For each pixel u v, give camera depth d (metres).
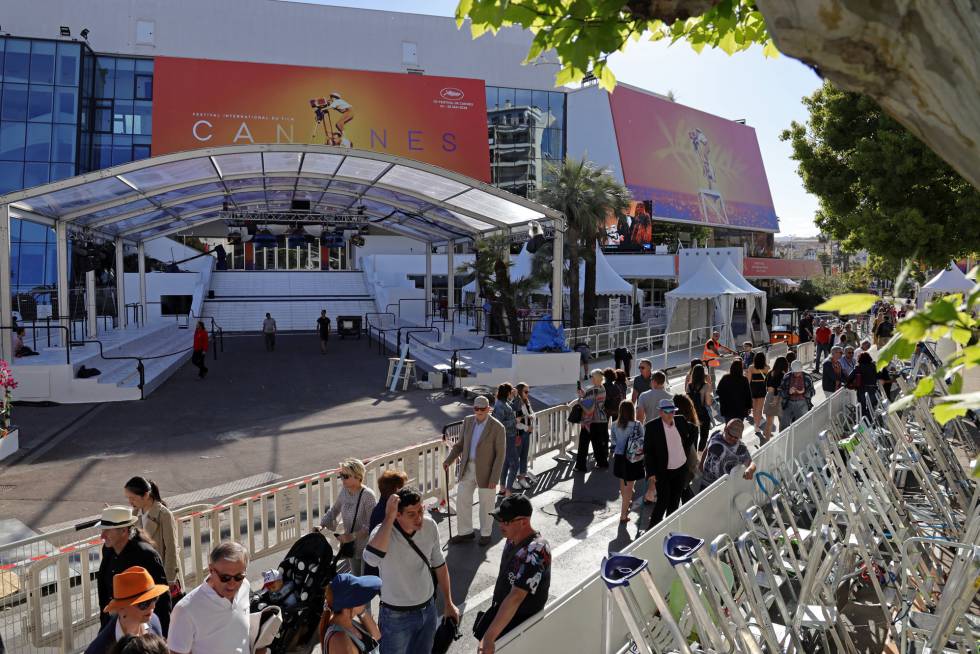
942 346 18.02
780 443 9.05
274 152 16.19
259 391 19.33
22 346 18.47
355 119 45.00
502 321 27.69
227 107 42.72
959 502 8.93
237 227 28.52
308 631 4.89
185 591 6.59
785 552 7.32
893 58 1.39
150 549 4.66
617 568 3.83
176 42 50.78
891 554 6.96
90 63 45.09
